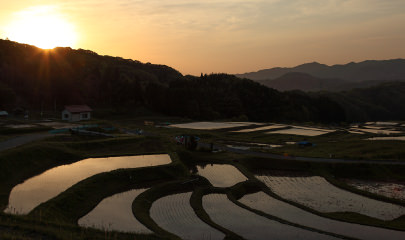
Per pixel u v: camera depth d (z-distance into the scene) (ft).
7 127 238.68
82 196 118.73
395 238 97.86
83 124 282.56
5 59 436.76
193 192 137.18
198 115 490.08
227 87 653.30
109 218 104.68
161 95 498.69
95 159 177.99
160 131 304.30
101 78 529.45
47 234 72.08
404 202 131.23
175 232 96.27
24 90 393.09
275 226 103.45
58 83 412.98
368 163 184.24
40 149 167.84
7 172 134.51
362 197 140.56
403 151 214.69
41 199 111.96
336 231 102.27
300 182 162.81
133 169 152.05
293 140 289.74
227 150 222.69
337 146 247.91
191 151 213.25
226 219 109.60
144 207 116.88
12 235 68.39
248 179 159.53
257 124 416.87
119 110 442.91
